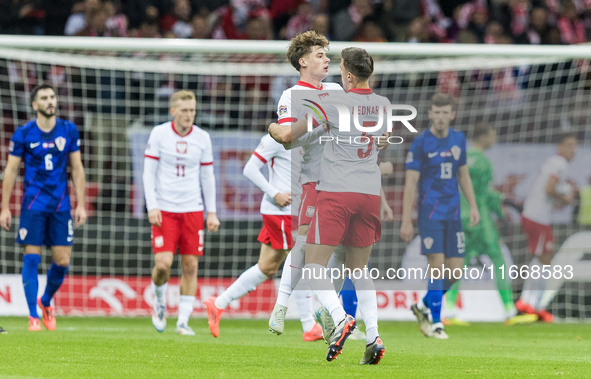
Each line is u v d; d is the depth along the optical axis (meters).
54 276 25.16
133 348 19.44
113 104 35.97
